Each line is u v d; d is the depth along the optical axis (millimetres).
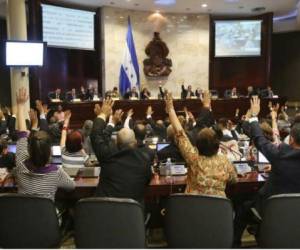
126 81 11555
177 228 2176
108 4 11078
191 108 10945
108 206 2004
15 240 2225
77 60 11539
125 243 2035
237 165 3174
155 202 3227
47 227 2193
